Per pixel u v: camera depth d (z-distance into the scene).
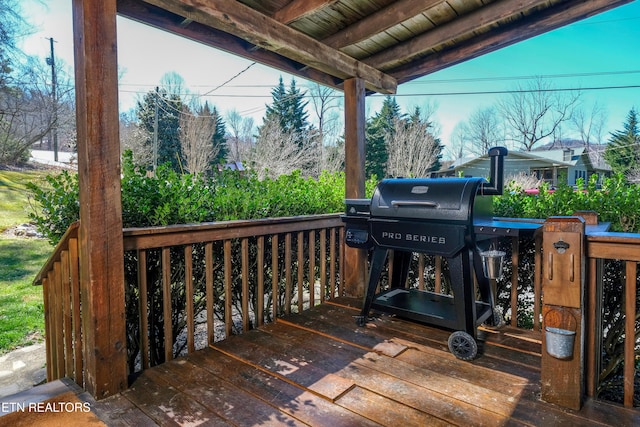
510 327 2.72
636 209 2.73
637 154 20.52
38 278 2.26
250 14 2.43
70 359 2.09
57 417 1.66
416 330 2.71
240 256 3.02
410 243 2.42
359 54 3.41
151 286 2.41
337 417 1.64
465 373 2.04
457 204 2.19
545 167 19.77
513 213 3.39
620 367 2.63
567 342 1.65
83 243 1.82
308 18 2.79
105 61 1.77
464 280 2.25
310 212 3.65
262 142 21.41
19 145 10.70
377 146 23.34
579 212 2.52
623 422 1.56
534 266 2.72
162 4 2.07
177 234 2.24
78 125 1.80
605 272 2.50
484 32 3.07
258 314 2.84
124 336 1.91
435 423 1.59
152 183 2.56
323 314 3.07
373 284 2.76
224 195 2.95
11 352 3.50
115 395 1.85
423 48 3.05
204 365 2.17
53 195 2.33
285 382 1.97
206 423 1.61
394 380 1.97
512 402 1.74
